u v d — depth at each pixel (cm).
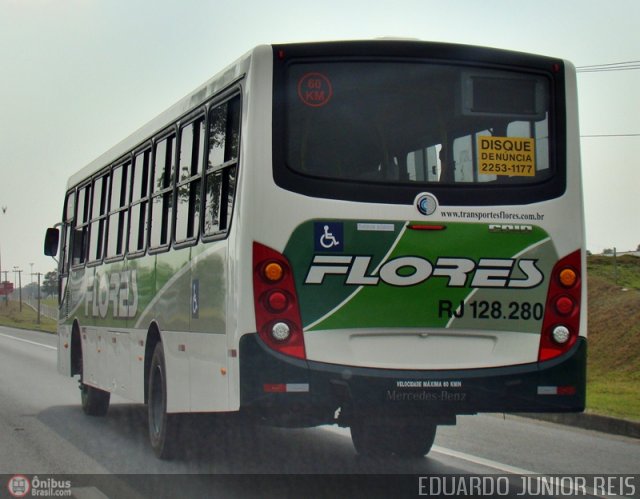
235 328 780
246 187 780
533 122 830
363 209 784
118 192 1255
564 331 814
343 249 778
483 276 800
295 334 768
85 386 1416
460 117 814
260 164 777
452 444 1108
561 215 823
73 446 1109
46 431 1237
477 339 798
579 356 816
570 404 810
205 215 892
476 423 1298
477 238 801
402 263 786
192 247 923
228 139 842
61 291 1595
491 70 825
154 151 1098
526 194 816
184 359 934
